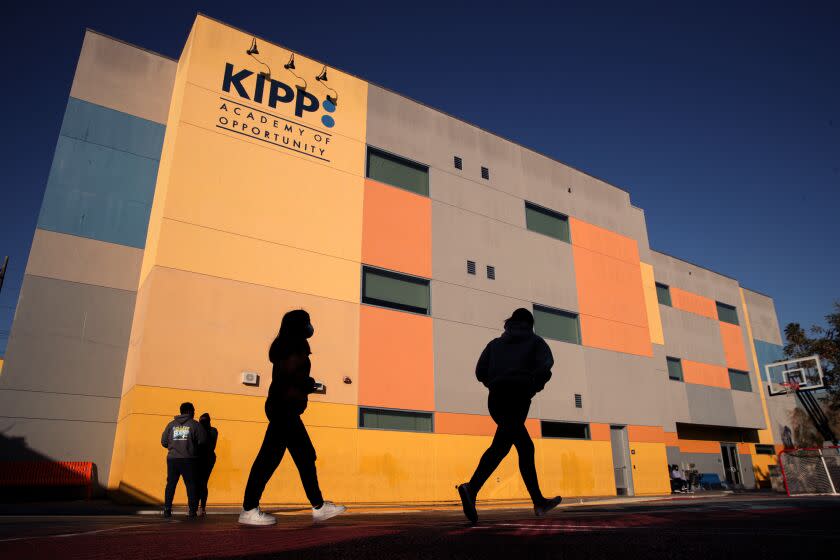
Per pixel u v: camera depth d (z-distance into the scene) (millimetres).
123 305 13586
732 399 28547
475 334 17625
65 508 9320
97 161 14172
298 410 3711
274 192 14797
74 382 12586
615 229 23844
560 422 18656
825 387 27531
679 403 25484
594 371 20391
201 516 7824
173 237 12945
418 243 17328
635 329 22531
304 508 10422
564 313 20609
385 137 17750
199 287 12977
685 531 2090
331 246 15391
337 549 1731
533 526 2404
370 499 13914
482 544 1790
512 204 20406
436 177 18625
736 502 5719
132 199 14391
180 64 15766
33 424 11945
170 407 11852
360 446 14195
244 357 13086
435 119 19359
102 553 1680
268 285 13977
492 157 20531
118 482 11352
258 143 14922
